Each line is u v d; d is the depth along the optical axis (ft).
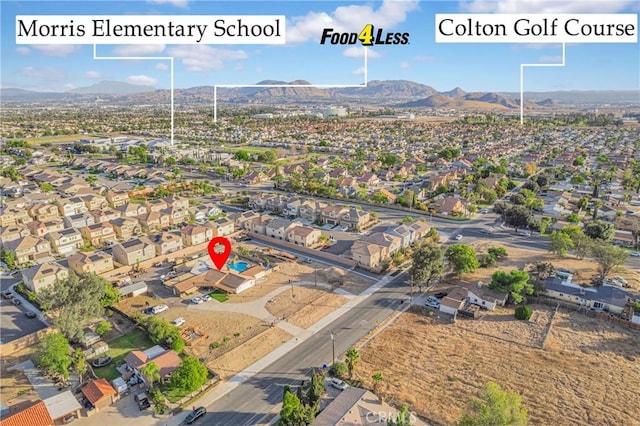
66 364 208.33
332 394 203.00
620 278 310.45
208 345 242.78
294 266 346.33
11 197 530.68
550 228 425.28
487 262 336.29
